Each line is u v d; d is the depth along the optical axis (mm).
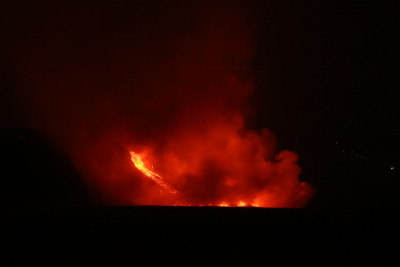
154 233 8008
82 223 8422
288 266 6680
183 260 6859
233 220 9023
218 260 6844
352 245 7574
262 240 7855
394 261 7039
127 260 6762
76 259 6719
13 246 7094
